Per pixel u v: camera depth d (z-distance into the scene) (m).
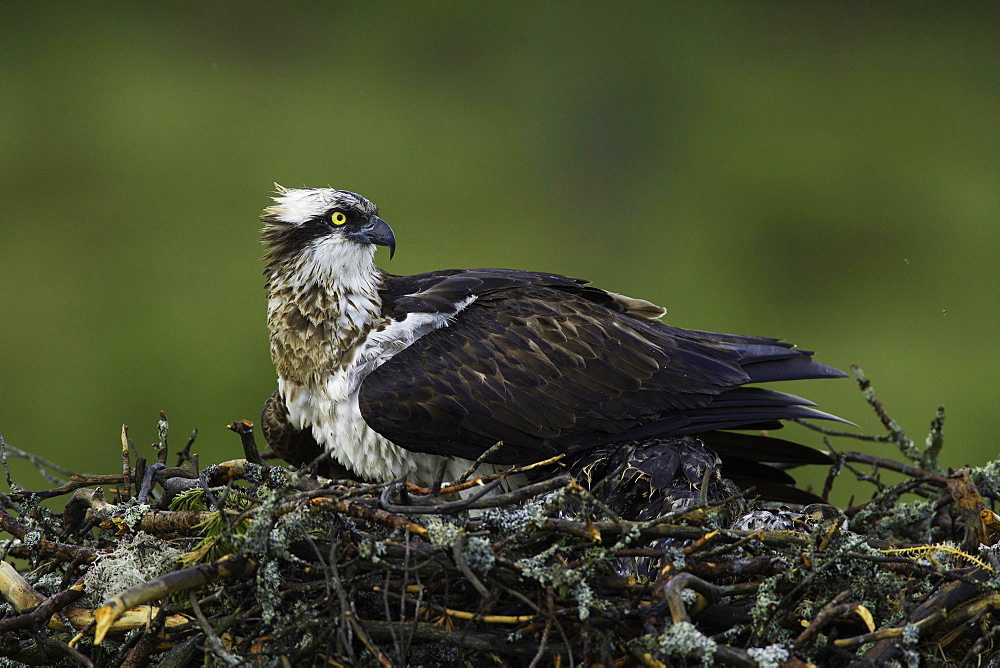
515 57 31.67
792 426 19.53
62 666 7.82
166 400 22.80
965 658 6.98
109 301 24.53
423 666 7.45
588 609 6.81
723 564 7.30
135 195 26.80
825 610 6.81
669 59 31.52
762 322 26.06
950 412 22.03
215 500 7.89
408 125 29.69
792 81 31.20
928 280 25.97
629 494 9.40
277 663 7.17
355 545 7.32
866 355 24.08
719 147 29.83
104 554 7.72
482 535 7.17
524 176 29.36
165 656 7.36
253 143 28.67
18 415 22.34
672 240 28.34
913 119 30.16
